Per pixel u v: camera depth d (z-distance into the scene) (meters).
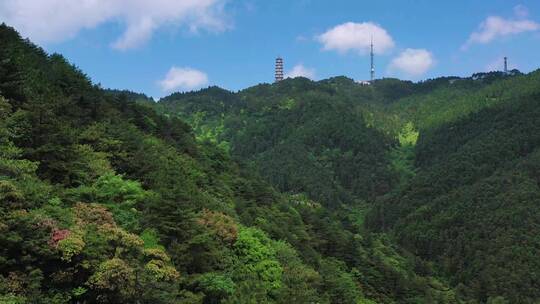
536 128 186.62
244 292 38.38
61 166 37.31
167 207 36.31
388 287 73.00
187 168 56.47
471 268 114.00
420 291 80.44
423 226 141.00
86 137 45.75
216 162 73.19
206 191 55.44
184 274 35.06
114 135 49.34
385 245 111.06
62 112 47.38
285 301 41.69
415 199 167.00
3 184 26.80
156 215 36.16
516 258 109.50
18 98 43.19
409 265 101.38
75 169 38.59
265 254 44.59
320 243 69.12
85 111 50.75
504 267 108.56
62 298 25.95
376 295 68.06
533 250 111.69
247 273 41.66
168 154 56.66
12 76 43.34
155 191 43.12
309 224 74.06
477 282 106.88
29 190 29.03
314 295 47.12
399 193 178.12
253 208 61.66
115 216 35.25
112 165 45.84
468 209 139.88
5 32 56.12
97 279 26.36
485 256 114.94
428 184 174.12
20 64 48.22
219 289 35.62
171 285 31.53
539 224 121.62
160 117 73.44
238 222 50.38
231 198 61.72
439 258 125.94
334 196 186.00
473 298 101.69
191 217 37.28
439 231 135.62
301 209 80.69
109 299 27.27
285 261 48.84
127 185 40.09
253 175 83.19
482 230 126.31
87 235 28.08
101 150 45.91
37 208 28.70
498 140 187.12
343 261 70.25
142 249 30.86
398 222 154.00
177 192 38.06
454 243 128.50
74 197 34.69
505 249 113.06
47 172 36.78
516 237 116.88
